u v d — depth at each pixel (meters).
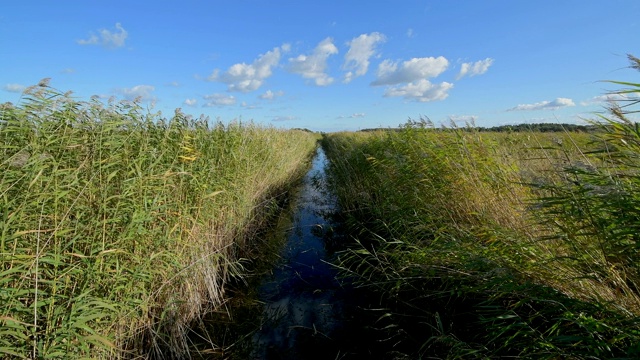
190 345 3.80
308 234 7.55
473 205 4.77
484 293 3.47
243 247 6.34
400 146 7.18
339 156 14.69
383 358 3.43
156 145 4.27
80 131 3.39
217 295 4.66
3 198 2.52
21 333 2.23
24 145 2.88
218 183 5.29
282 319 4.29
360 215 7.80
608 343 2.22
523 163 4.77
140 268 3.19
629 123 2.43
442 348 3.31
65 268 2.68
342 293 4.83
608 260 2.59
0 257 2.32
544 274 3.02
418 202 5.59
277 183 10.59
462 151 5.27
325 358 3.53
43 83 2.96
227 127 7.23
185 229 4.21
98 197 3.18
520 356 2.54
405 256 4.55
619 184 2.48
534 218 3.29
